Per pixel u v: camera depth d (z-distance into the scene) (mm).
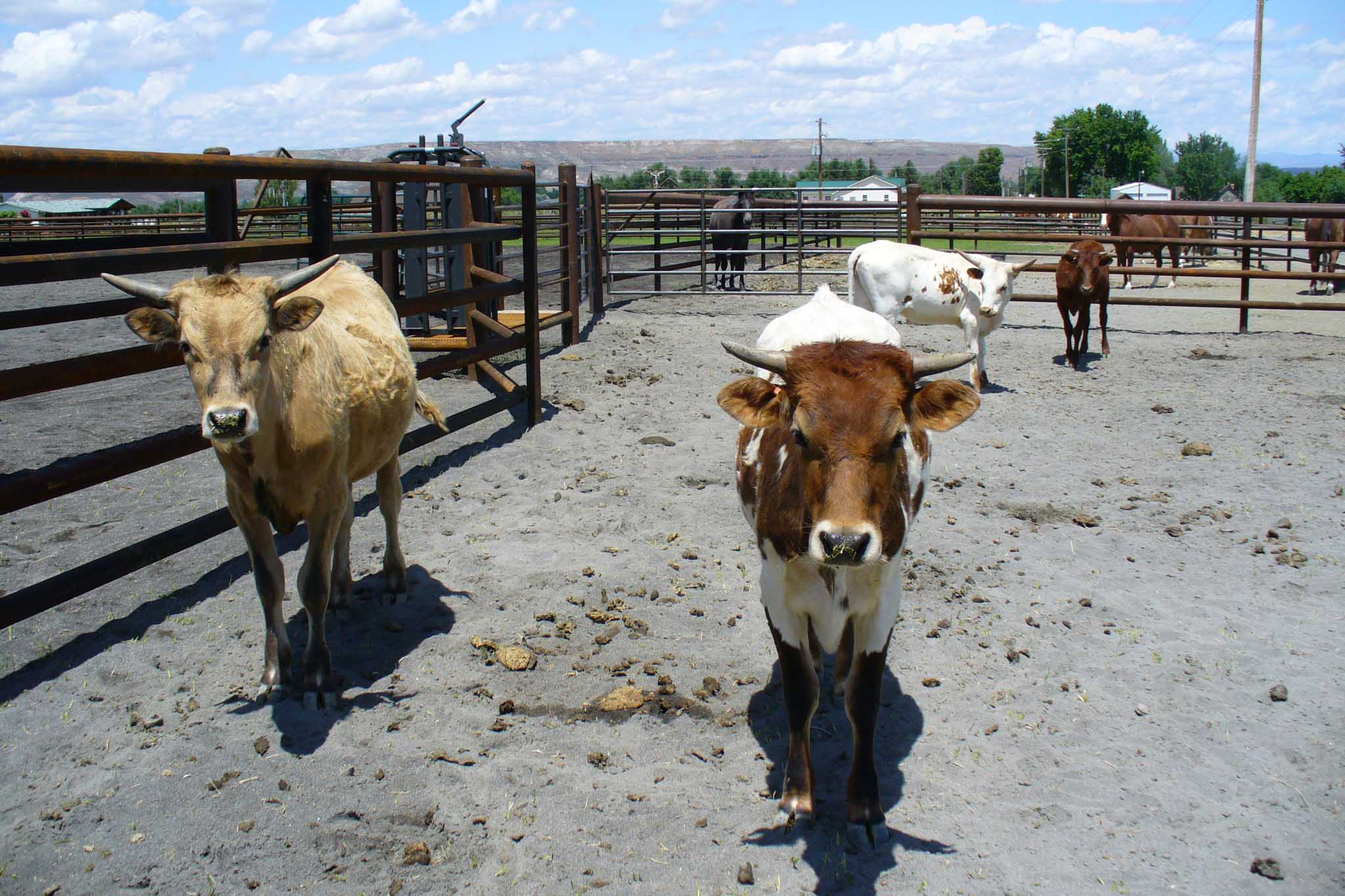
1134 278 19141
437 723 5125
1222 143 116000
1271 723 5090
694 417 9812
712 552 7262
